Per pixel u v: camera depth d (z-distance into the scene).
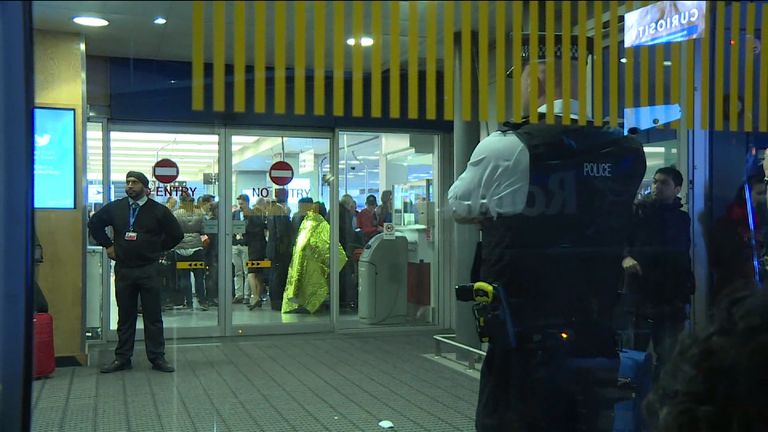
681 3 1.85
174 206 6.90
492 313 2.14
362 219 6.81
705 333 0.97
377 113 1.62
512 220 2.07
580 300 2.08
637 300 2.09
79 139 4.87
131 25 1.72
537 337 2.09
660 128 1.90
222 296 7.05
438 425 3.86
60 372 5.07
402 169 6.02
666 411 0.95
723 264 2.10
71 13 1.77
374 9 1.60
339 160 6.85
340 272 7.06
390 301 6.59
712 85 1.90
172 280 6.93
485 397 2.21
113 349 5.84
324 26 1.57
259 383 4.88
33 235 1.89
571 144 2.00
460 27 1.67
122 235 5.29
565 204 2.04
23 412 1.85
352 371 5.22
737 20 1.89
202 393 4.61
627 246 2.09
